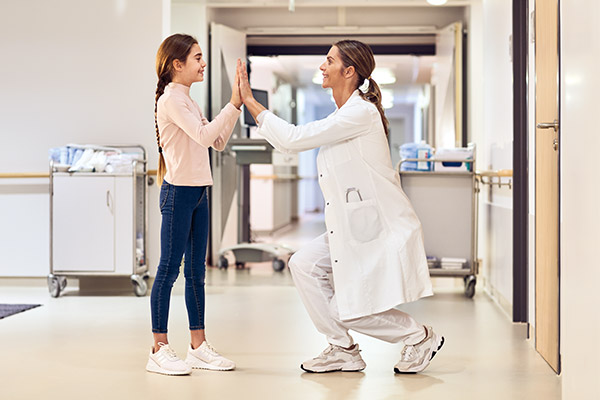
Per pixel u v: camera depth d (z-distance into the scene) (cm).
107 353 349
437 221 555
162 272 312
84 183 534
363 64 308
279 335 395
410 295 293
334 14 823
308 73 1336
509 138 470
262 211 1201
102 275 536
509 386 288
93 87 583
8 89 588
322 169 301
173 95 304
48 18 585
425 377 303
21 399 269
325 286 311
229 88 780
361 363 314
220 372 311
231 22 831
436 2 661
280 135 298
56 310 476
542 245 347
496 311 482
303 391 279
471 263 547
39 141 586
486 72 591
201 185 311
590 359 207
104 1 582
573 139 228
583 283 215
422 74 1323
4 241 590
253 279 654
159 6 580
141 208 564
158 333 313
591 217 207
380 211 297
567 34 237
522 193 436
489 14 571
